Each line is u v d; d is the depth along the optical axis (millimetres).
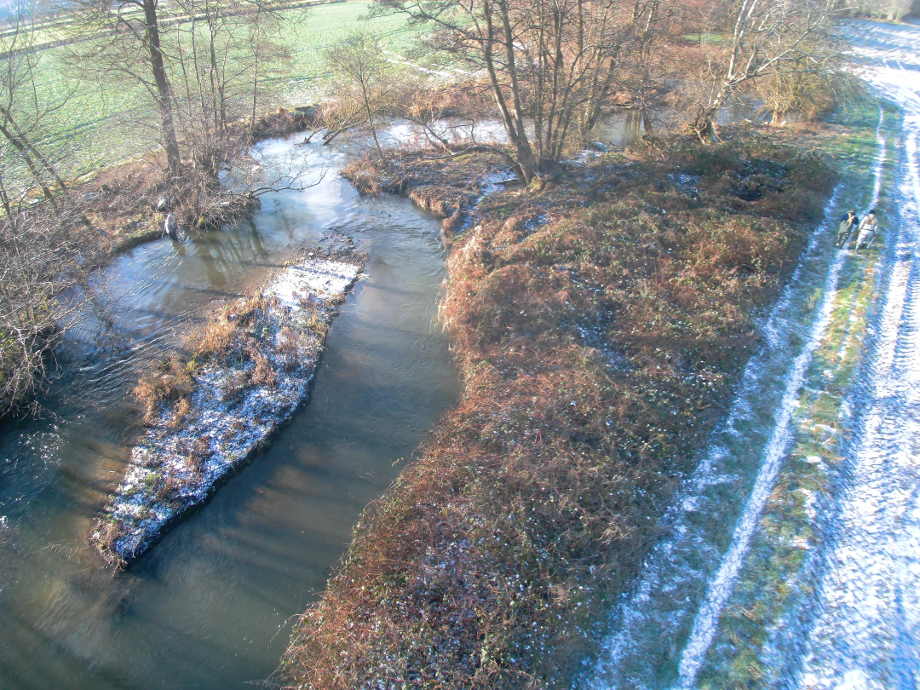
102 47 23609
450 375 16062
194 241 23281
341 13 54844
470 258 19641
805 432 12805
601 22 23484
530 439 12992
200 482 13234
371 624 10102
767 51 26547
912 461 11922
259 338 17453
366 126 31109
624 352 15195
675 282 17125
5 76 22469
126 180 26188
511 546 10875
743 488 11820
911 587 9898
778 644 9359
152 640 10562
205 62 30578
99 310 18969
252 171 27734
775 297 16703
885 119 28641
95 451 14266
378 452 13984
